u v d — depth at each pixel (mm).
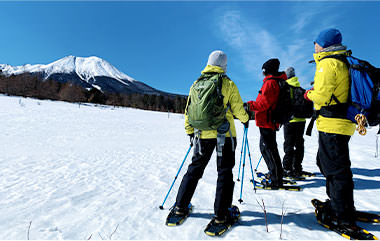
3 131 8070
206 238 1649
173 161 4777
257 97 2592
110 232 1728
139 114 22062
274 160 2680
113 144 7137
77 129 10094
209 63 1952
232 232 1731
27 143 6539
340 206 1668
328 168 1722
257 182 3012
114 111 21625
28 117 11758
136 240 1619
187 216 2010
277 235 1668
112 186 2979
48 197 2521
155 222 1906
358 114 1557
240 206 2244
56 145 6500
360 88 1534
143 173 3729
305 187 2820
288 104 2559
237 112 1928
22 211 2121
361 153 4969
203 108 1717
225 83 1847
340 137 1669
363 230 1605
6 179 3260
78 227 1804
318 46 1874
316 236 1648
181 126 15070
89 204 2318
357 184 2873
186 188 1904
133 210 2160
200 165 1913
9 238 1620
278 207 2211
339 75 1604
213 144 1896
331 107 1688
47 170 3818
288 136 3166
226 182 1824
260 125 2684
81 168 4004
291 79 3000
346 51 1702
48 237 1648
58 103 21484
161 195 2617
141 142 7801
